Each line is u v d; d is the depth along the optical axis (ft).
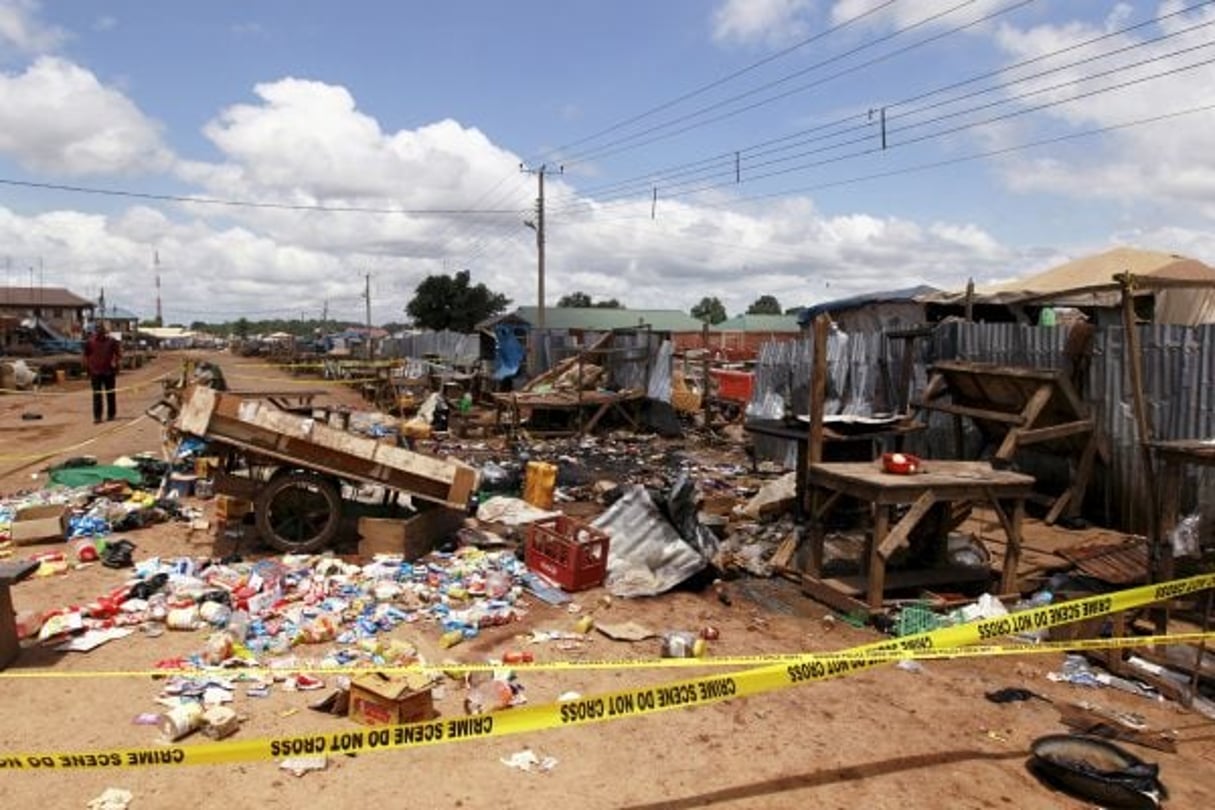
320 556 24.93
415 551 25.32
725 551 26.35
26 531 25.62
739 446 57.67
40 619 18.76
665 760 13.98
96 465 37.37
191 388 25.20
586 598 22.77
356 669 15.72
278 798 12.36
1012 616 14.82
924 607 21.85
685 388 71.92
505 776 13.21
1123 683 17.93
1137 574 21.59
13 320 151.64
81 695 15.57
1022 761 14.46
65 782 12.61
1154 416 30.40
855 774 13.76
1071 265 55.36
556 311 178.70
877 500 21.30
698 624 21.40
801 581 24.89
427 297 216.54
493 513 31.94
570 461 49.34
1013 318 58.49
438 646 18.80
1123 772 13.44
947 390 35.83
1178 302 45.83
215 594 20.66
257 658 17.46
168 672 15.76
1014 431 30.17
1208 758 14.85
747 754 14.30
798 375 49.49
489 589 22.44
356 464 25.43
